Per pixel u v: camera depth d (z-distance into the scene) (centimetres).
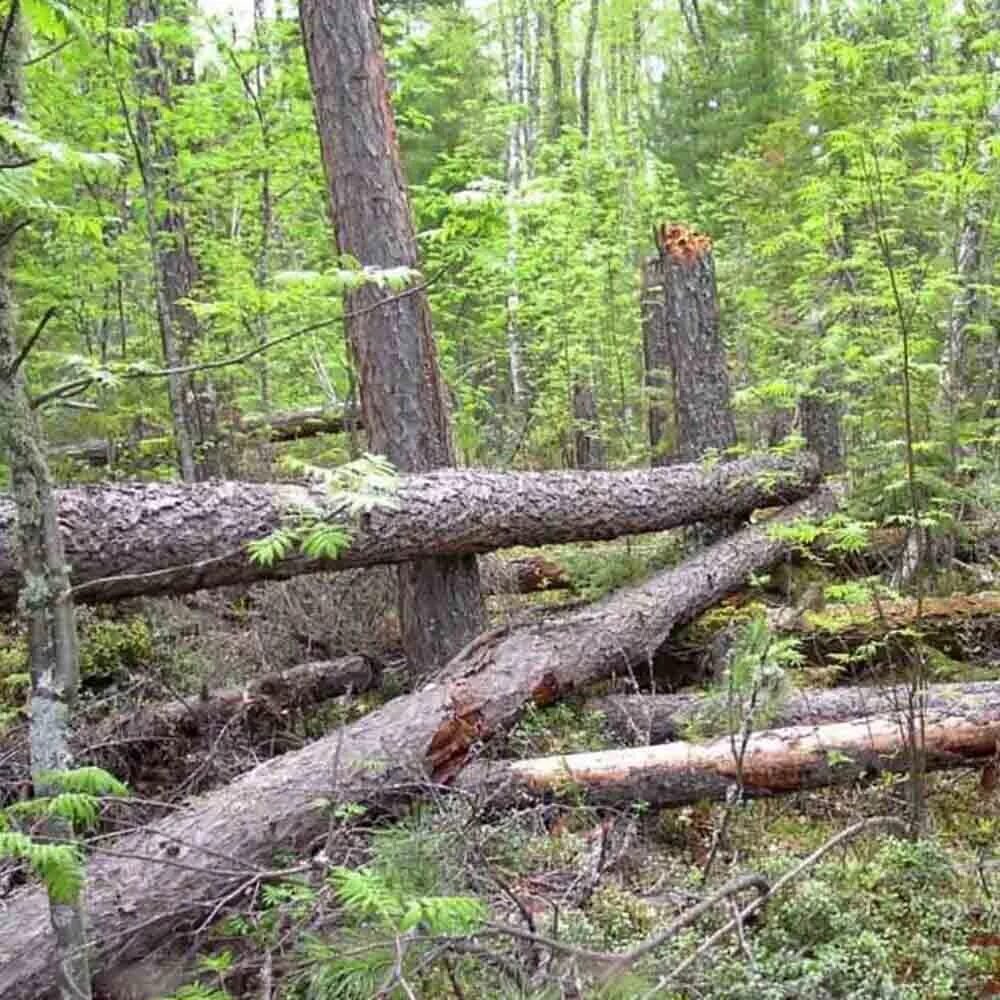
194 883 286
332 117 513
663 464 693
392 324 512
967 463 505
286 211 835
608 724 444
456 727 377
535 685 432
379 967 209
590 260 1017
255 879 261
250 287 534
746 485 611
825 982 256
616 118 2005
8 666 481
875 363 446
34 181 191
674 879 329
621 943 275
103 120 656
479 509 475
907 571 539
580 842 338
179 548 373
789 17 1508
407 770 350
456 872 278
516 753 418
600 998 218
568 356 997
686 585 533
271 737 450
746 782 371
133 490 373
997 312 629
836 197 509
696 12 1850
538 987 230
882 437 523
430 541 456
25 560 206
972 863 325
